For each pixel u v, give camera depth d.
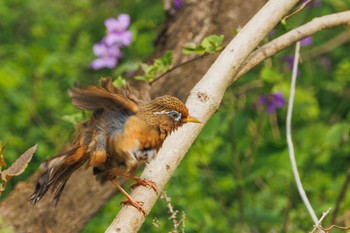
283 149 12.62
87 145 7.52
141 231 12.47
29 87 15.53
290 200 12.95
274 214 12.88
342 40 15.59
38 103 15.21
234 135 13.41
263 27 8.12
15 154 13.66
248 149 13.44
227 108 12.85
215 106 7.82
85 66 16.34
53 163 7.35
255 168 12.59
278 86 13.05
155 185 7.46
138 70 10.34
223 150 13.98
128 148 7.50
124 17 12.13
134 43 15.33
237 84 14.42
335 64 16.70
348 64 15.62
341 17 8.93
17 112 14.95
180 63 9.91
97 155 7.53
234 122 13.41
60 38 17.14
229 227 12.85
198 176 13.73
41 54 16.16
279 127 14.89
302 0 13.46
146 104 7.67
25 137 14.59
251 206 13.09
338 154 14.84
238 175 13.13
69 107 14.55
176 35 10.26
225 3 10.22
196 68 9.94
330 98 16.33
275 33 11.23
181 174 13.44
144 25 16.23
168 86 9.89
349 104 16.00
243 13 10.20
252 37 8.05
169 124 7.66
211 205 13.30
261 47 8.77
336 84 15.84
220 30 10.20
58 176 7.57
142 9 16.97
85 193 9.65
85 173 9.65
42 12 17.91
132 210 7.30
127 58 15.30
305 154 13.76
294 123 14.91
